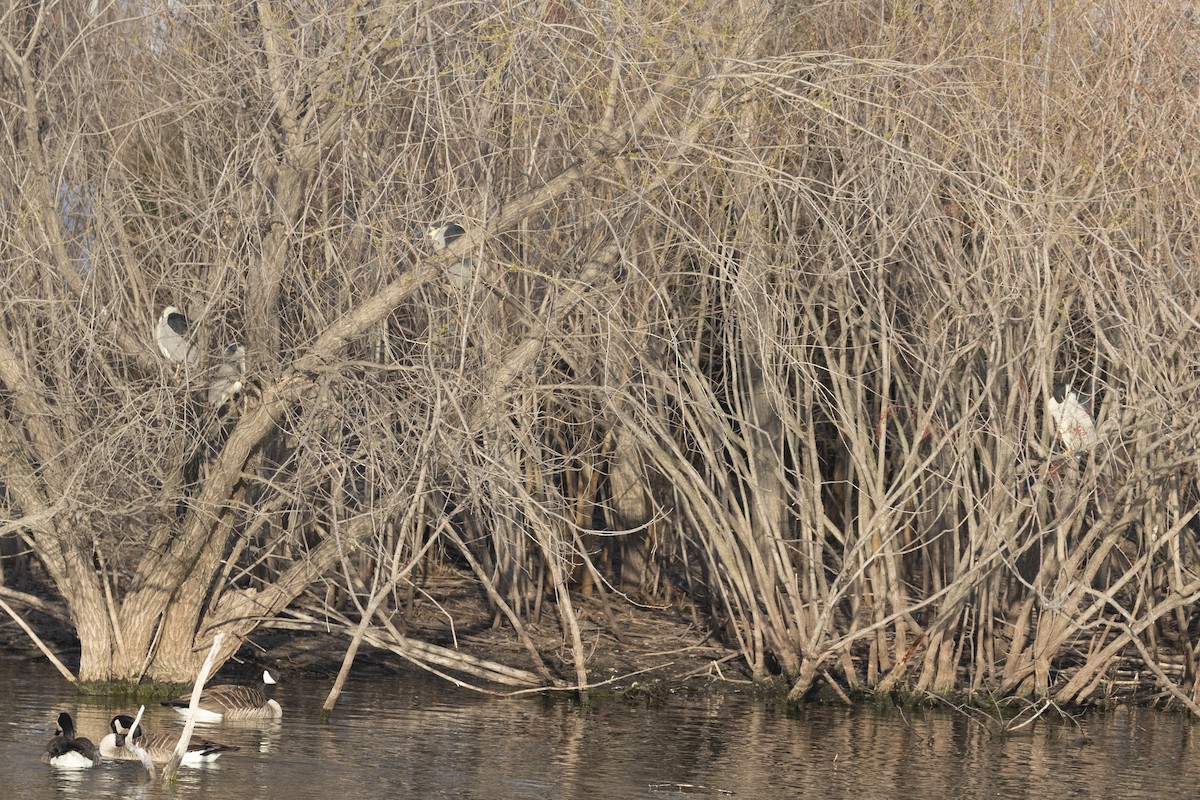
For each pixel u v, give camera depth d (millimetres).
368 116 23641
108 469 23656
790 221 27328
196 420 24312
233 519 26281
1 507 26938
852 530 29859
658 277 27766
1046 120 26062
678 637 33969
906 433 31578
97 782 18938
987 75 26406
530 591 34688
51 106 26359
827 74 24906
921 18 27219
